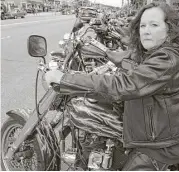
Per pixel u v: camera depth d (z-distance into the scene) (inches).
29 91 228.8
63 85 70.9
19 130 108.0
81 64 96.1
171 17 68.6
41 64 83.2
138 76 64.6
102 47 95.8
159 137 69.7
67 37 96.7
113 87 66.1
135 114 71.1
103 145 87.7
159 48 70.2
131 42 77.7
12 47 469.4
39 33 706.8
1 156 106.8
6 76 275.4
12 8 1715.1
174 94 68.3
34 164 101.4
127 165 78.5
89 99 85.3
